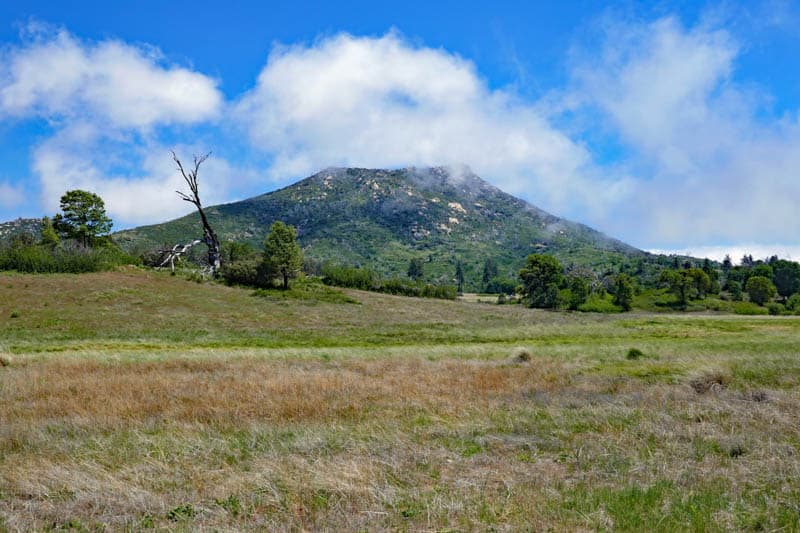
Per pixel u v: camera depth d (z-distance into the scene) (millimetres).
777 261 139375
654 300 120562
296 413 13539
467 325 57344
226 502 7719
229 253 101188
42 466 9102
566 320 67688
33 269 71062
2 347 34500
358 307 71750
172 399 15086
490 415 13297
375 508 7316
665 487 8047
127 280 72500
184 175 89250
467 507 7312
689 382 17359
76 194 85250
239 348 35438
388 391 16391
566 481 8445
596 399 15102
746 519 6840
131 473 8812
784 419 11906
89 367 22203
